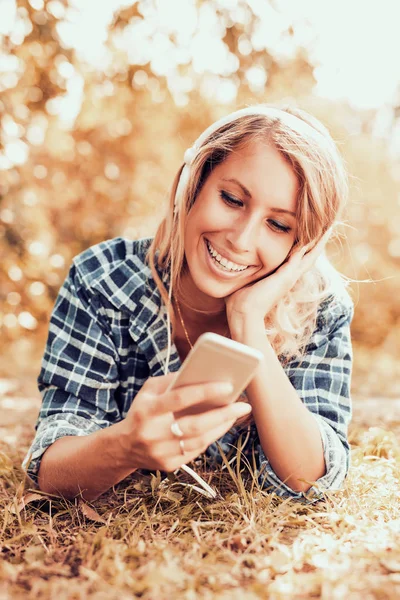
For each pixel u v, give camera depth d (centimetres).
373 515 168
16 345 755
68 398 196
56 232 764
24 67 598
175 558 138
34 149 716
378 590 122
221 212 174
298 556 140
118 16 613
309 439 174
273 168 171
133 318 199
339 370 201
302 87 678
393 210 945
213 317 203
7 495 189
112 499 181
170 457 139
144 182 791
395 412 339
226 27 619
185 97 716
